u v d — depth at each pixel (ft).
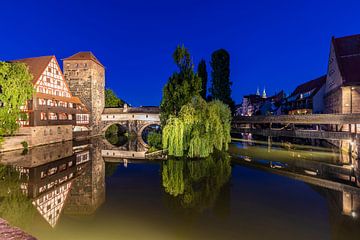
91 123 207.41
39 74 153.28
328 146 134.21
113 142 175.22
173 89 102.37
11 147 120.67
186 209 49.93
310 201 53.93
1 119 115.75
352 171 80.69
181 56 102.58
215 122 96.78
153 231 40.91
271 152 115.85
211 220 44.68
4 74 116.16
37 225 44.32
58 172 83.56
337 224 42.45
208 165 88.63
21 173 81.30
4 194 61.57
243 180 70.23
